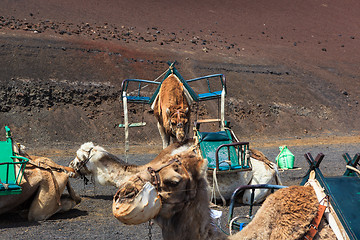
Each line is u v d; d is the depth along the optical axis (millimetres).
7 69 22844
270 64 35219
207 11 50281
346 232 3154
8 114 20312
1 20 30188
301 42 45312
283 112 28234
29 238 6008
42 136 19484
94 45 28859
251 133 25062
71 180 10961
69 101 22594
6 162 6375
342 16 55844
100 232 6535
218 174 8203
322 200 3324
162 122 11234
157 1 49906
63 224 6871
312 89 32656
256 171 8406
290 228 3189
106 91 24172
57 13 36938
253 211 7871
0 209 6777
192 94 11305
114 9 43375
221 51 36375
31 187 6934
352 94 33562
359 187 3406
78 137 20250
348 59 41562
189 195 2834
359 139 24469
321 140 23672
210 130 24281
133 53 29891
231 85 29422
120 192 2666
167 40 36219
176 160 2875
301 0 58969
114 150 18125
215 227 3057
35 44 26125
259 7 54875
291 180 11273
